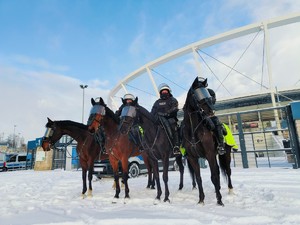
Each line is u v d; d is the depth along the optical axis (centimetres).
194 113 495
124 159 585
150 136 545
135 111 547
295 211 372
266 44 3512
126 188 566
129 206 468
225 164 566
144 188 731
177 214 378
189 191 629
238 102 3850
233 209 400
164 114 578
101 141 660
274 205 421
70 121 709
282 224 307
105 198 587
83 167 660
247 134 1310
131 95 606
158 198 515
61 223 336
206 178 880
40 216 394
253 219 332
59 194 695
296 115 1092
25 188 860
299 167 1077
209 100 458
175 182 825
